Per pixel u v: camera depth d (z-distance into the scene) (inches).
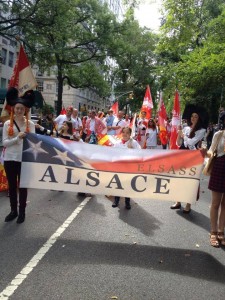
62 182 231.6
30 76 248.8
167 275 172.7
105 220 259.9
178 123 338.3
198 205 326.6
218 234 221.8
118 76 2532.0
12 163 239.5
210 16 1026.7
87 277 166.1
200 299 150.9
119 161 227.6
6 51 1742.1
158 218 273.7
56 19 866.1
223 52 876.0
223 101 1082.7
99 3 1295.5
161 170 226.7
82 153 229.9
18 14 863.7
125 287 158.2
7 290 150.2
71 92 2455.7
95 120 544.1
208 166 220.1
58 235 221.1
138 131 539.8
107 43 1302.9
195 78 914.1
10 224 238.5
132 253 198.8
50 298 145.3
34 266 174.9
